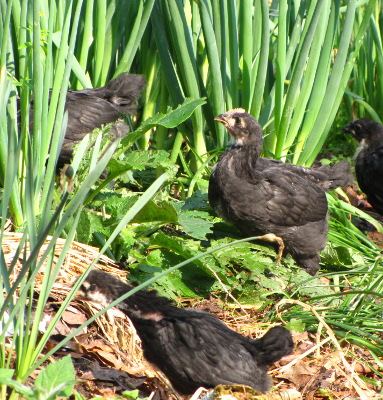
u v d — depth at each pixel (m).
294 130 12.10
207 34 11.44
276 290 9.33
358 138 13.58
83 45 11.16
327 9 11.84
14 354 6.62
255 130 10.14
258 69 11.71
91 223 8.84
